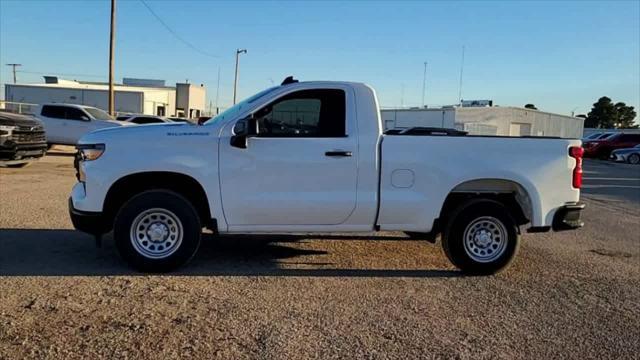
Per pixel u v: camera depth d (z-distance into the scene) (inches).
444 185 233.0
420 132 307.3
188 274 227.1
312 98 229.0
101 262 239.8
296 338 165.0
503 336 172.6
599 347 166.7
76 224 224.7
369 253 274.4
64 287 204.4
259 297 200.7
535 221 240.1
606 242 328.8
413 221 233.8
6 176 529.7
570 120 2201.0
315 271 238.5
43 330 164.4
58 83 2418.8
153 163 221.0
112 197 228.1
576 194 243.8
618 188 700.0
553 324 184.4
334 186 228.4
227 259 253.9
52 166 650.2
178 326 170.9
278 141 225.1
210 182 223.9
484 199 239.6
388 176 230.5
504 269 243.3
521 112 2154.3
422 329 175.6
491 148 236.1
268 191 226.4
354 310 190.5
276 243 289.1
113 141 221.9
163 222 226.7
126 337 161.5
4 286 203.6
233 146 223.9
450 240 237.8
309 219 229.8
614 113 4584.2
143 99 2075.5
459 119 2108.8
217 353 153.2
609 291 223.5
